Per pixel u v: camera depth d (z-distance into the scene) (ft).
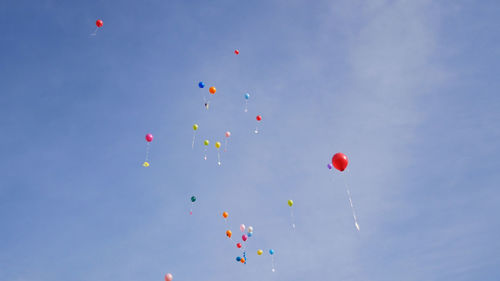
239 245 36.24
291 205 38.06
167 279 31.45
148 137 36.52
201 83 36.01
